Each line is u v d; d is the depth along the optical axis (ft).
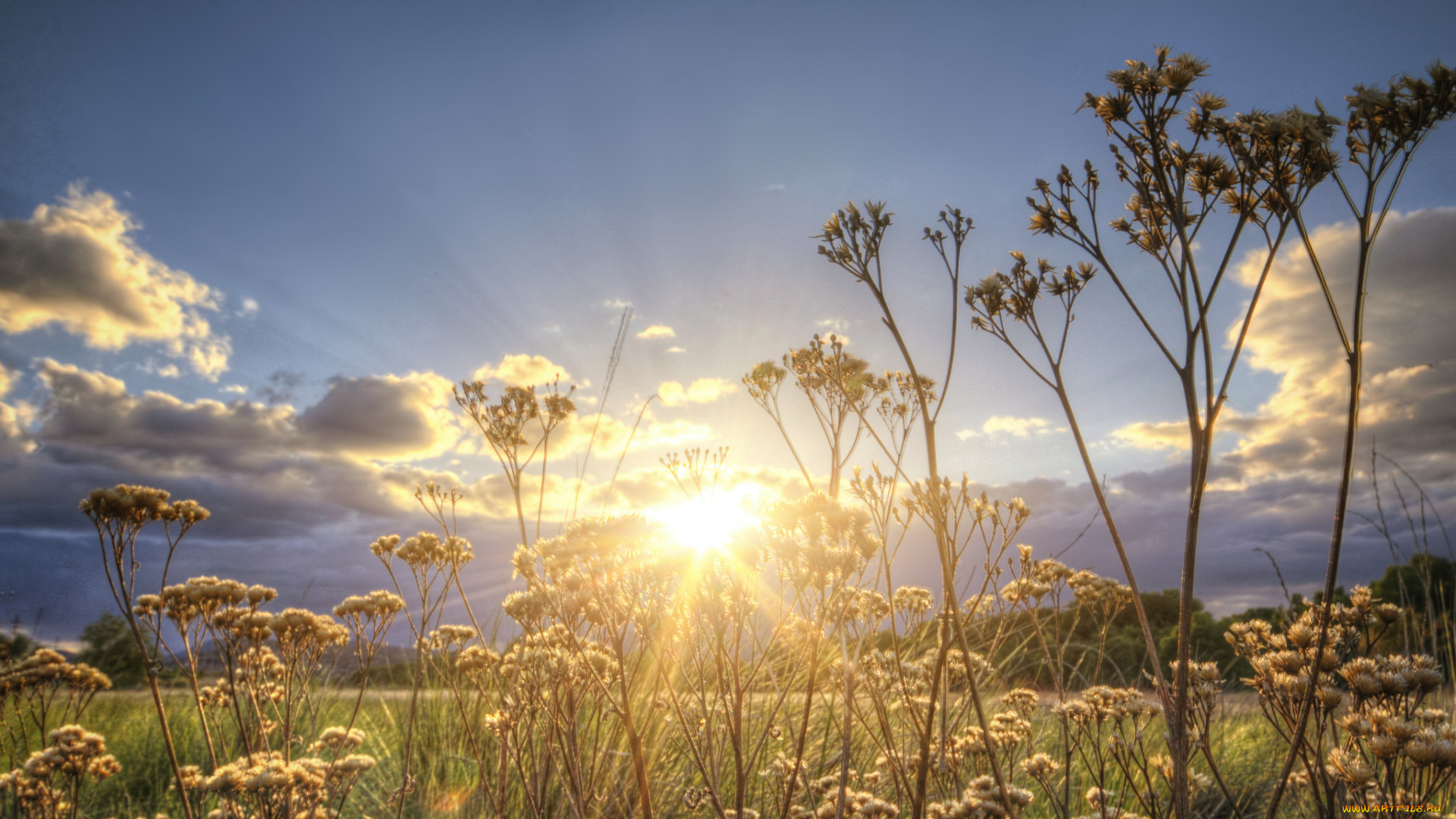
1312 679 5.13
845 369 9.66
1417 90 4.73
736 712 6.44
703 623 7.08
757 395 10.07
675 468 8.88
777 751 12.67
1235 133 5.46
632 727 6.71
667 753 12.53
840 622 6.26
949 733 9.52
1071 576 10.37
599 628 7.64
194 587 9.88
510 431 11.85
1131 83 5.80
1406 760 6.34
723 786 9.94
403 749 17.26
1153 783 11.01
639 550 7.03
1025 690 12.20
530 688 8.21
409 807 14.60
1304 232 5.12
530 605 8.24
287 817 8.75
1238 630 7.78
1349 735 7.06
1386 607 7.29
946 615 6.32
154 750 18.21
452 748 16.80
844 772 6.05
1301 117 5.07
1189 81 5.57
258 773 8.53
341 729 11.53
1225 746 15.89
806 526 6.23
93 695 12.32
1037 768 9.47
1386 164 4.92
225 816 8.54
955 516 7.35
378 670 19.20
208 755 17.52
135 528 9.53
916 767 10.13
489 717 10.08
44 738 11.50
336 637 12.00
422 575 11.57
